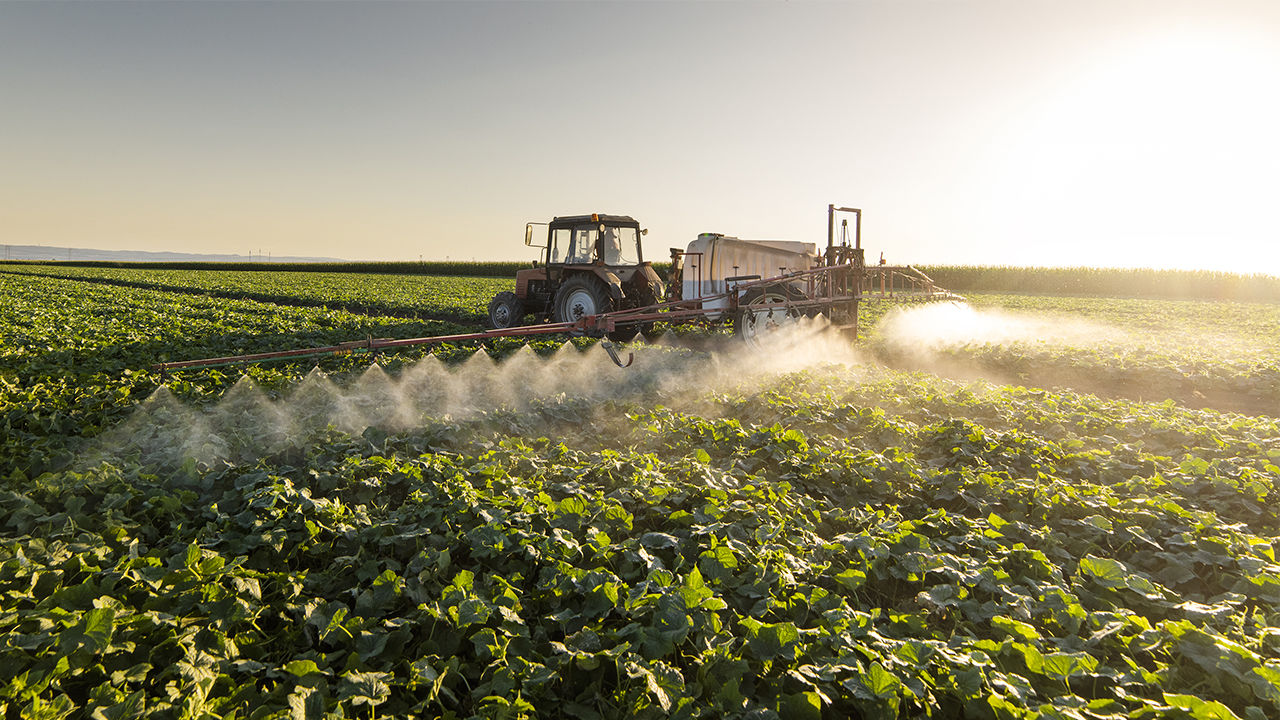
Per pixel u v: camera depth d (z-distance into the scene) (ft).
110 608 8.75
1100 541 12.98
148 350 32.63
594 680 8.72
